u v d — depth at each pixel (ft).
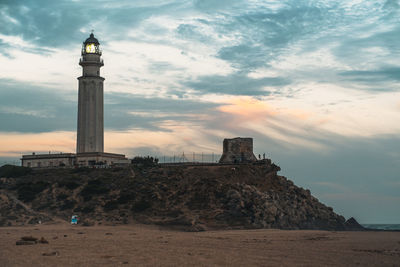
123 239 230.48
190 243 210.79
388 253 175.52
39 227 341.00
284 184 442.09
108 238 236.02
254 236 264.52
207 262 147.02
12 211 389.80
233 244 208.03
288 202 409.08
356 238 251.39
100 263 142.92
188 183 419.54
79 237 241.76
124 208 390.42
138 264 141.79
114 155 557.74
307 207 414.00
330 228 401.08
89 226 352.28
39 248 180.65
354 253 174.29
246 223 352.08
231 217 361.10
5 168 493.77
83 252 169.17
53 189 434.30
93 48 568.41
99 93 560.61
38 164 553.23
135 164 504.02
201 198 389.39
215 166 456.45
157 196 398.62
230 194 379.96
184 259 152.87
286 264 144.97
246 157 490.08
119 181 440.86
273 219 362.74
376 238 251.60
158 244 203.51
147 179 440.45
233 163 463.83
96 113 554.05
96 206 398.01
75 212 393.50
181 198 396.16
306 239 242.99
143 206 386.32
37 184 445.37
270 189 422.82
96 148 549.13
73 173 480.23
